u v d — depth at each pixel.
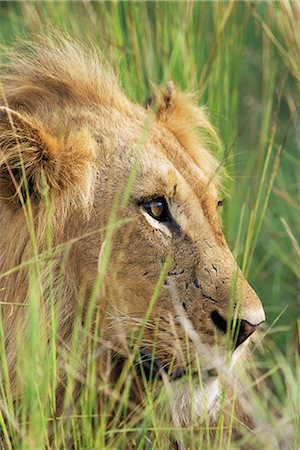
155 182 8.55
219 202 9.70
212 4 12.75
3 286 8.46
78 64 9.47
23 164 8.21
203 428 8.68
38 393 7.68
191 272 8.49
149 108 9.94
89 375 8.20
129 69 12.00
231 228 11.42
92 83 9.31
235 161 12.74
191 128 10.09
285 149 13.40
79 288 8.39
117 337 8.37
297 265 12.13
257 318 8.39
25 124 8.19
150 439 8.71
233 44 12.53
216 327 8.38
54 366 7.83
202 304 8.41
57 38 10.14
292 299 12.45
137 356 8.62
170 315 8.38
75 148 8.45
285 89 13.84
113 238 8.37
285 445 9.38
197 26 12.67
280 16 12.11
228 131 12.22
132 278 8.39
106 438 8.61
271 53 13.31
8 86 9.22
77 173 8.39
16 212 8.42
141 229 8.44
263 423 9.21
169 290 8.41
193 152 9.81
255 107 14.44
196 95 11.40
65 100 9.05
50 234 8.07
